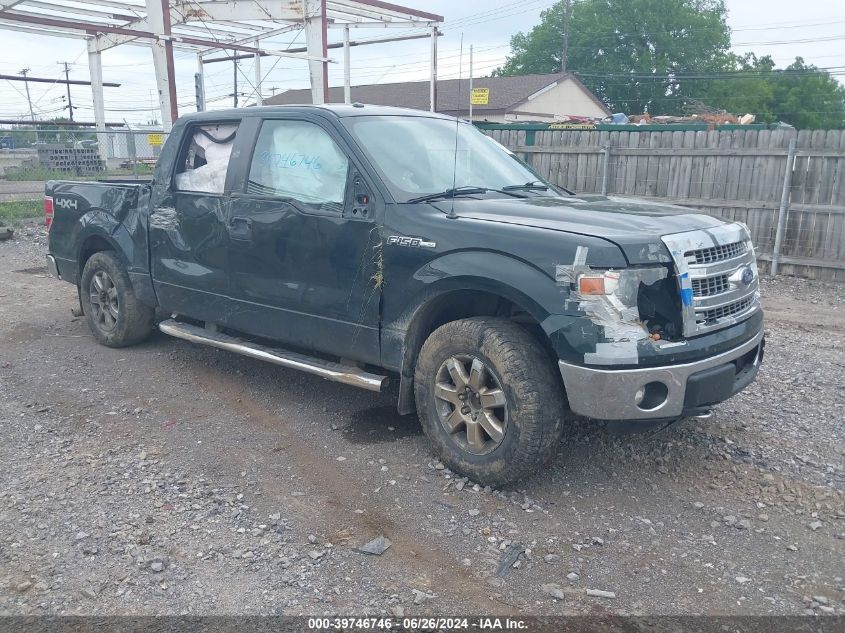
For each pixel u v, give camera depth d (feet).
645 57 177.37
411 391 14.80
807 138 34.32
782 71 189.26
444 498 13.20
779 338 24.36
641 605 10.34
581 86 128.98
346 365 15.71
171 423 16.47
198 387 18.78
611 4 183.42
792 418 16.92
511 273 12.51
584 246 11.93
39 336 23.21
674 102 180.24
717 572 11.14
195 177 18.31
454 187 15.30
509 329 12.95
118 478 13.76
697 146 37.45
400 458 14.79
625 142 39.58
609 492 13.50
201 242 17.95
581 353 11.87
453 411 13.73
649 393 12.21
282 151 16.42
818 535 12.17
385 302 14.40
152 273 19.69
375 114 16.42
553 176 42.14
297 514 12.62
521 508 12.86
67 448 15.08
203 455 14.87
